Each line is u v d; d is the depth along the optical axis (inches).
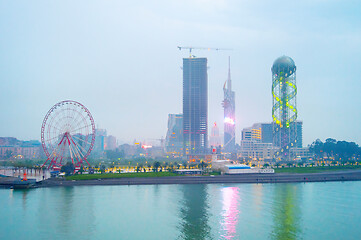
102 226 5521.7
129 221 5841.5
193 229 5324.8
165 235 5029.5
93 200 7677.2
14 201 7554.1
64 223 5708.7
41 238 4918.8
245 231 5206.7
